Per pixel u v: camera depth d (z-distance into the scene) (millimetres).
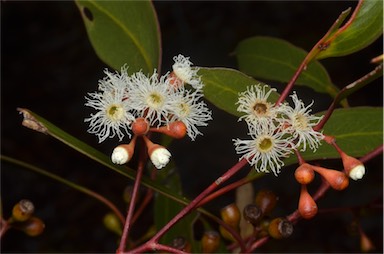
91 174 1105
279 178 1020
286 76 468
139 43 420
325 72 455
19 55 1281
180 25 1181
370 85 1092
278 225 396
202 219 448
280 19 1209
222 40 1188
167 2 1252
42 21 1323
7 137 1153
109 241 1021
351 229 458
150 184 392
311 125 373
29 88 1237
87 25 421
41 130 373
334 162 906
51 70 1266
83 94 1227
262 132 370
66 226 1034
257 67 473
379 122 411
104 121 371
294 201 991
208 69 388
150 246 370
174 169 453
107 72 377
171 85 373
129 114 370
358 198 963
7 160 424
